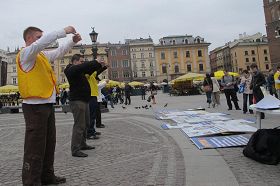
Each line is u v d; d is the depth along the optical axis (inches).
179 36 4308.6
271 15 2696.9
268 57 4387.3
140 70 4244.6
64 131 452.4
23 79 179.6
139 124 484.1
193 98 1290.6
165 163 236.4
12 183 204.4
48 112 185.6
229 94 620.4
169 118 527.5
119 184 191.8
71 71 272.1
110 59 4183.1
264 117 453.1
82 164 246.1
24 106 182.9
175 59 4217.5
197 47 4222.4
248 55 4384.8
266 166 214.1
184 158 247.9
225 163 225.8
